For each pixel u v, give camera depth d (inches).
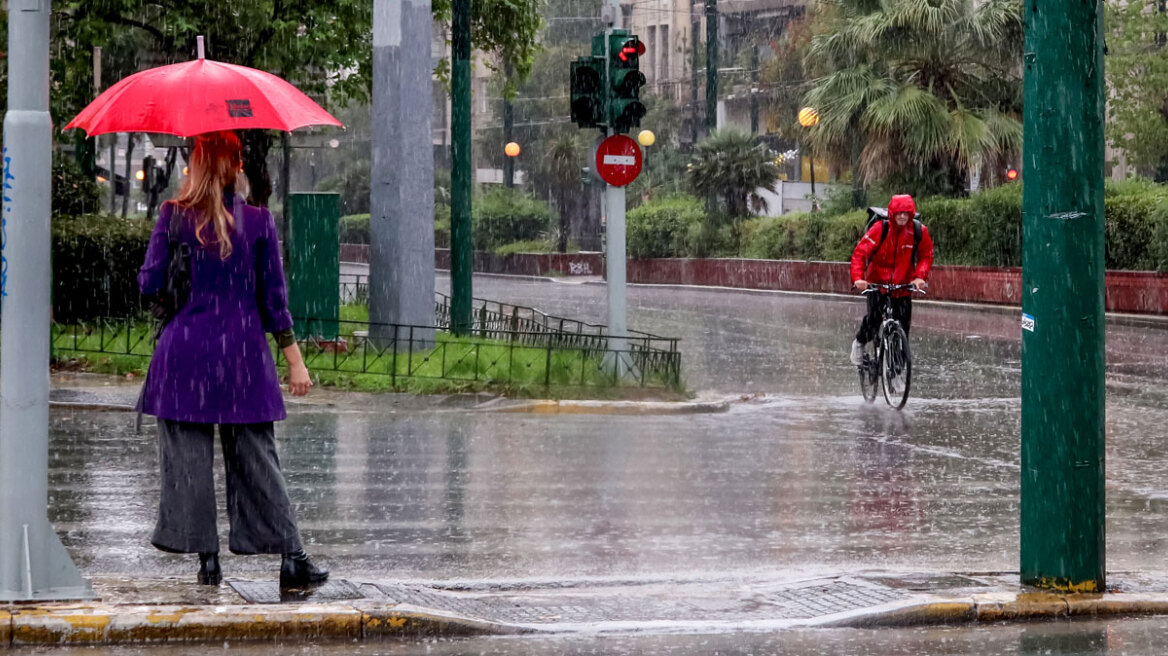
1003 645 322.0
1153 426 773.9
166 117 337.4
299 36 1439.5
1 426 323.9
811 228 2377.0
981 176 2146.9
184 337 337.7
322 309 1078.4
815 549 452.4
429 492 549.6
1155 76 2146.9
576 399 861.2
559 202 3169.3
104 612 311.3
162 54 1539.1
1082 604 352.5
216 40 1416.1
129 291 1171.9
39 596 323.9
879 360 876.6
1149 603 356.8
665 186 3157.0
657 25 4141.2
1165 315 1641.2
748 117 3897.6
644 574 414.0
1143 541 471.2
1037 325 364.5
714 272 2573.8
